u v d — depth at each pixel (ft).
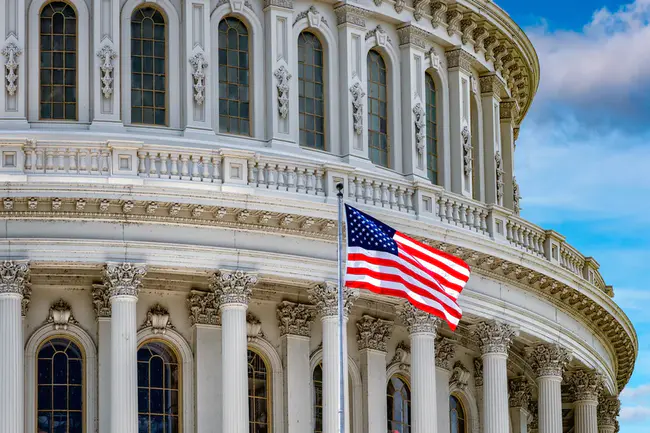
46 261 208.23
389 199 226.79
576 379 254.06
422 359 224.94
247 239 215.31
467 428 244.22
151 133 220.23
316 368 227.20
